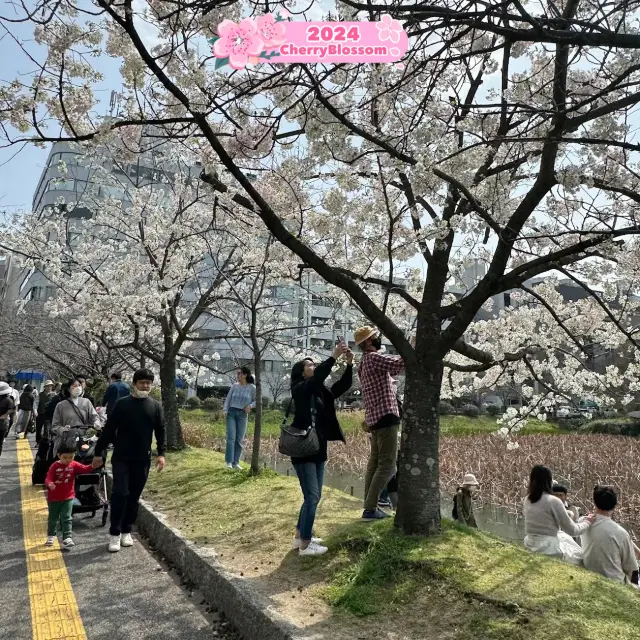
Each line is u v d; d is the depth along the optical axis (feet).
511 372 30.17
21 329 52.42
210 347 79.05
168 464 30.40
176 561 16.43
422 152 13.88
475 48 18.85
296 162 19.61
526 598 10.87
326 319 45.37
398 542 13.80
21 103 12.55
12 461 36.83
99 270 38.81
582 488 40.01
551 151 13.35
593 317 27.73
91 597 13.79
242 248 31.09
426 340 15.33
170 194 37.81
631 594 11.40
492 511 36.70
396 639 10.01
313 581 13.11
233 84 13.99
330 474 48.19
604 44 10.30
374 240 21.85
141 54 11.91
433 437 14.93
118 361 53.21
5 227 35.22
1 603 13.28
